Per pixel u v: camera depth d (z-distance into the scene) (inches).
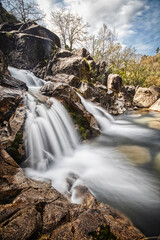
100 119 400.8
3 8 743.7
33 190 105.0
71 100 297.1
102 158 217.9
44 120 217.6
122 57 1342.3
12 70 424.2
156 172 179.5
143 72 1243.2
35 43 563.8
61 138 233.6
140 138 320.5
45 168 174.6
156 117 540.4
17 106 200.2
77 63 554.6
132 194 138.3
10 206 81.9
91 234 73.5
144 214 114.2
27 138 177.3
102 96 558.6
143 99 801.6
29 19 825.5
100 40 1241.4
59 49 624.4
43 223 77.0
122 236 77.1
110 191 140.8
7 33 520.4
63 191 124.0
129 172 178.4
